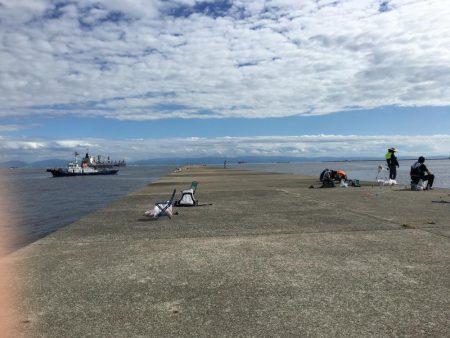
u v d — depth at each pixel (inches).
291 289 169.6
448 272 188.1
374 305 150.0
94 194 1722.4
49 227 728.3
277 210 412.2
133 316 145.6
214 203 492.1
